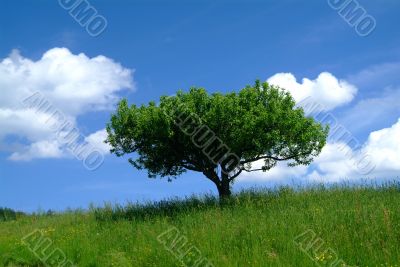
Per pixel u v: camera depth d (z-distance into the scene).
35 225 19.27
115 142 18.92
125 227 15.82
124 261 11.71
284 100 18.36
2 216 23.28
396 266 9.35
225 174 18.88
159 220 16.12
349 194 16.81
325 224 12.55
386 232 11.39
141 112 18.36
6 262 13.20
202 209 17.16
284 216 13.99
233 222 14.10
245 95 17.98
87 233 15.52
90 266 12.34
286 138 17.92
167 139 18.53
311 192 17.81
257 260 10.23
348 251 10.53
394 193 16.55
